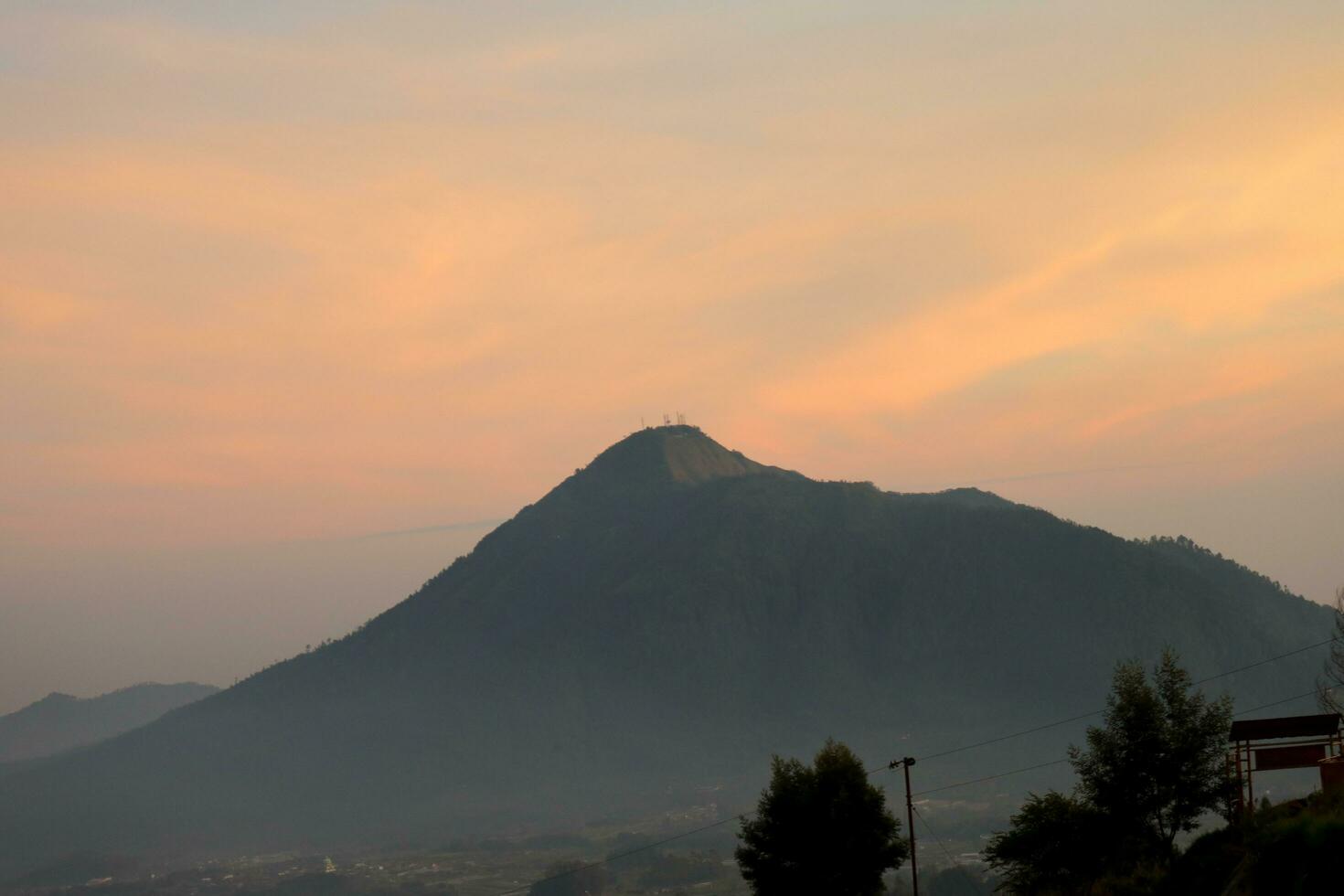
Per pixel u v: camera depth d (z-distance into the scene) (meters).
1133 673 60.19
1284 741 63.22
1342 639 64.81
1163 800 57.62
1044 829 62.19
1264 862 44.09
